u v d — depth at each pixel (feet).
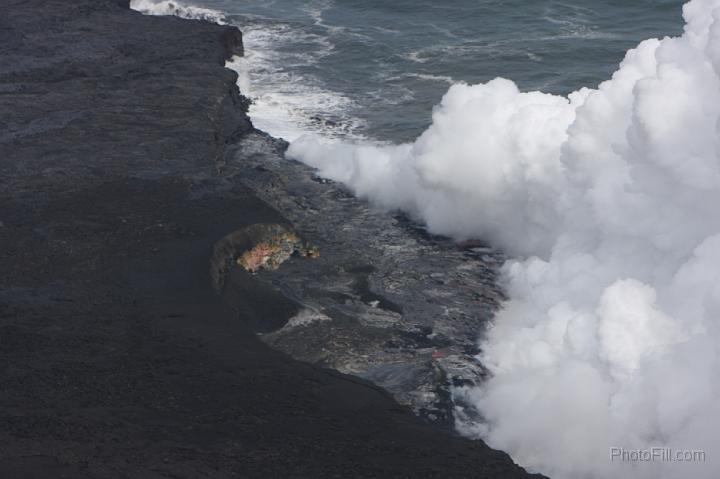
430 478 133.49
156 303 173.37
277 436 141.08
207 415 144.97
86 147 230.48
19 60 279.90
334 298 185.47
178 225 197.36
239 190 211.41
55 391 149.28
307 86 282.97
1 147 230.27
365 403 152.15
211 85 265.34
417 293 187.73
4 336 162.71
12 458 130.11
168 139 234.58
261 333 174.29
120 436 137.90
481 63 289.94
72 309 171.42
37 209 203.92
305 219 211.20
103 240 192.34
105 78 269.03
